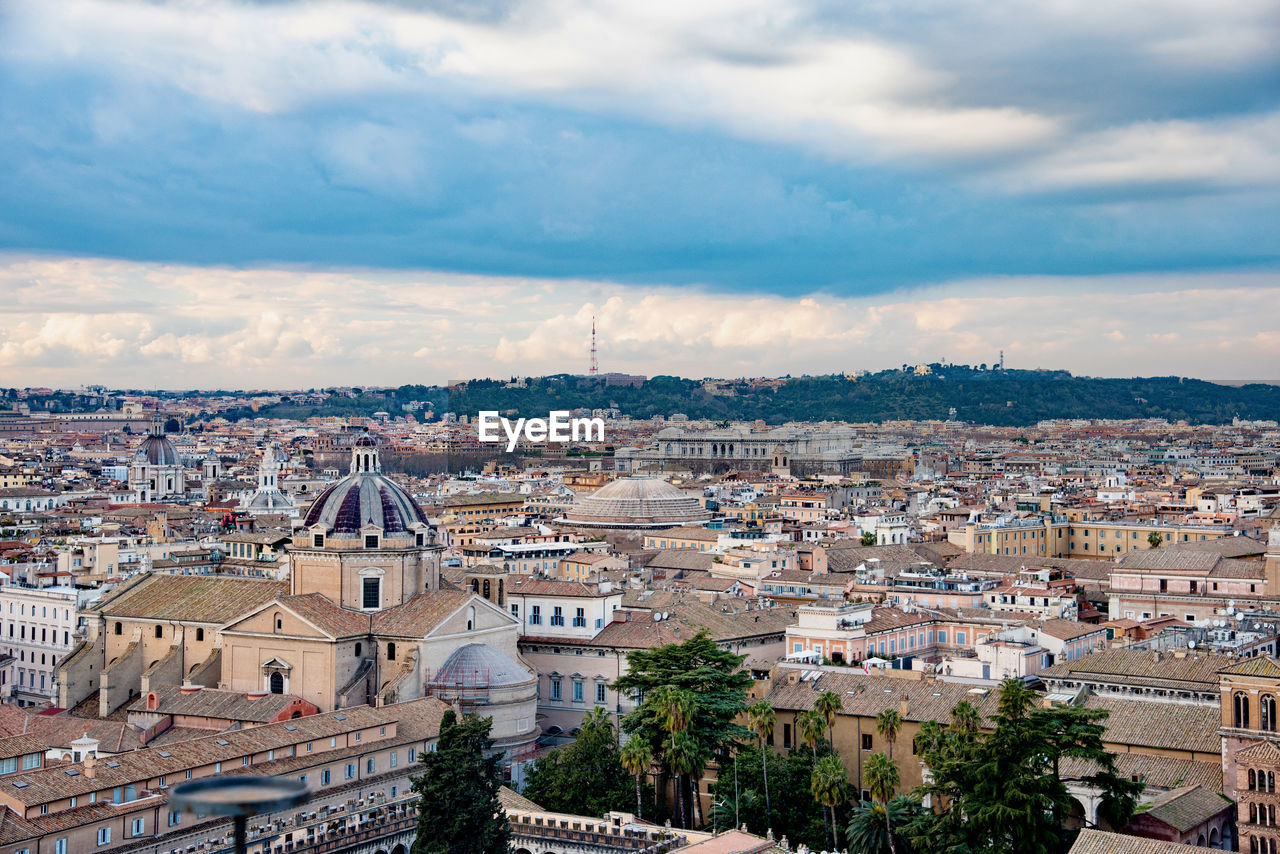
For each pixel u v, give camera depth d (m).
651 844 187.38
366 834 188.50
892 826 191.75
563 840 192.62
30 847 164.25
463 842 183.00
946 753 186.88
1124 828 178.50
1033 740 177.62
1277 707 181.00
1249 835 174.88
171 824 181.62
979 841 177.38
